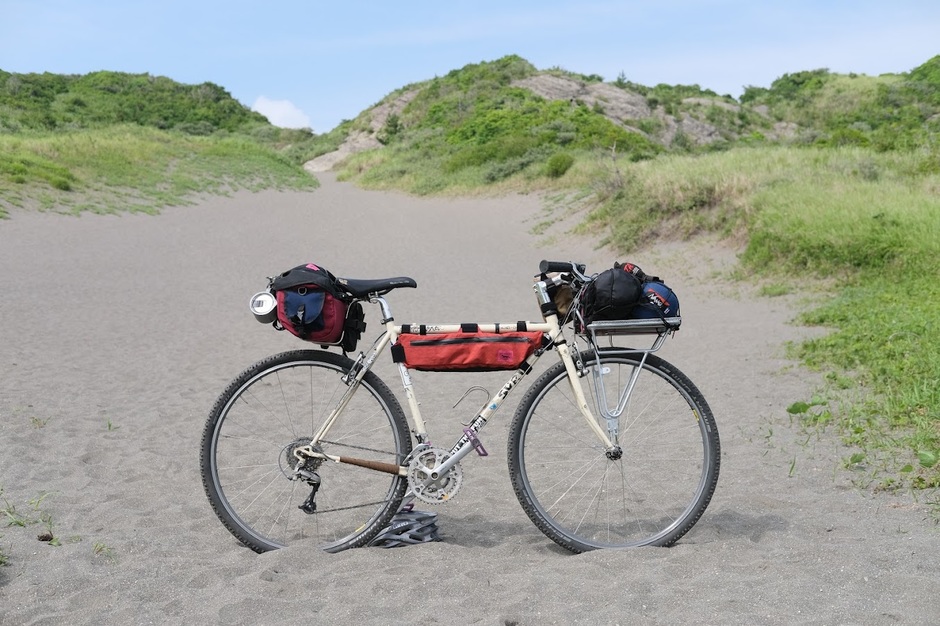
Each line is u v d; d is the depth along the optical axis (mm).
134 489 4719
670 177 20859
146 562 3492
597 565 3400
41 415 6414
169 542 3807
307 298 3531
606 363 3738
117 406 6875
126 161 37000
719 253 16969
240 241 23469
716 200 19219
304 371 4004
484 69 67812
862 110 64688
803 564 3312
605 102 60188
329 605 3051
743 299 13453
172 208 30172
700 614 2877
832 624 2758
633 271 3701
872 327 8695
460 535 3918
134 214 27859
